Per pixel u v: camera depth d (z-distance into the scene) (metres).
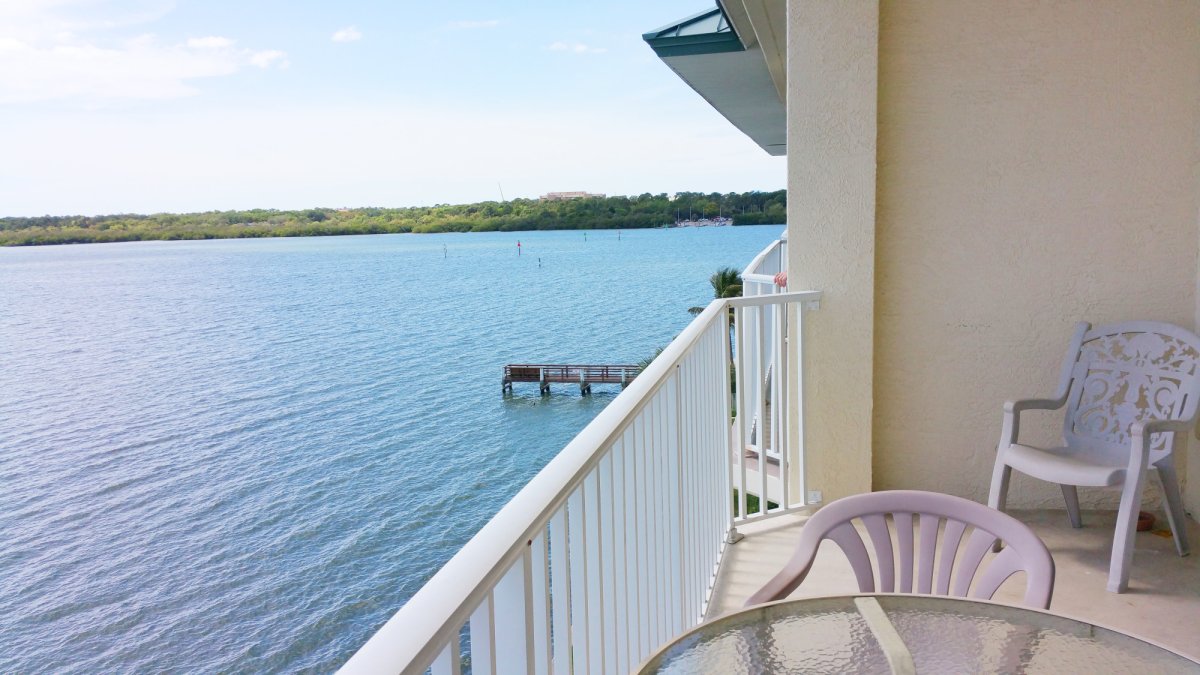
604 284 70.81
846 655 1.27
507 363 46.03
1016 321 3.84
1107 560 3.35
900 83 3.79
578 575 1.41
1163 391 3.36
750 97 7.61
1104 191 3.70
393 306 68.12
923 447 3.99
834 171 3.77
